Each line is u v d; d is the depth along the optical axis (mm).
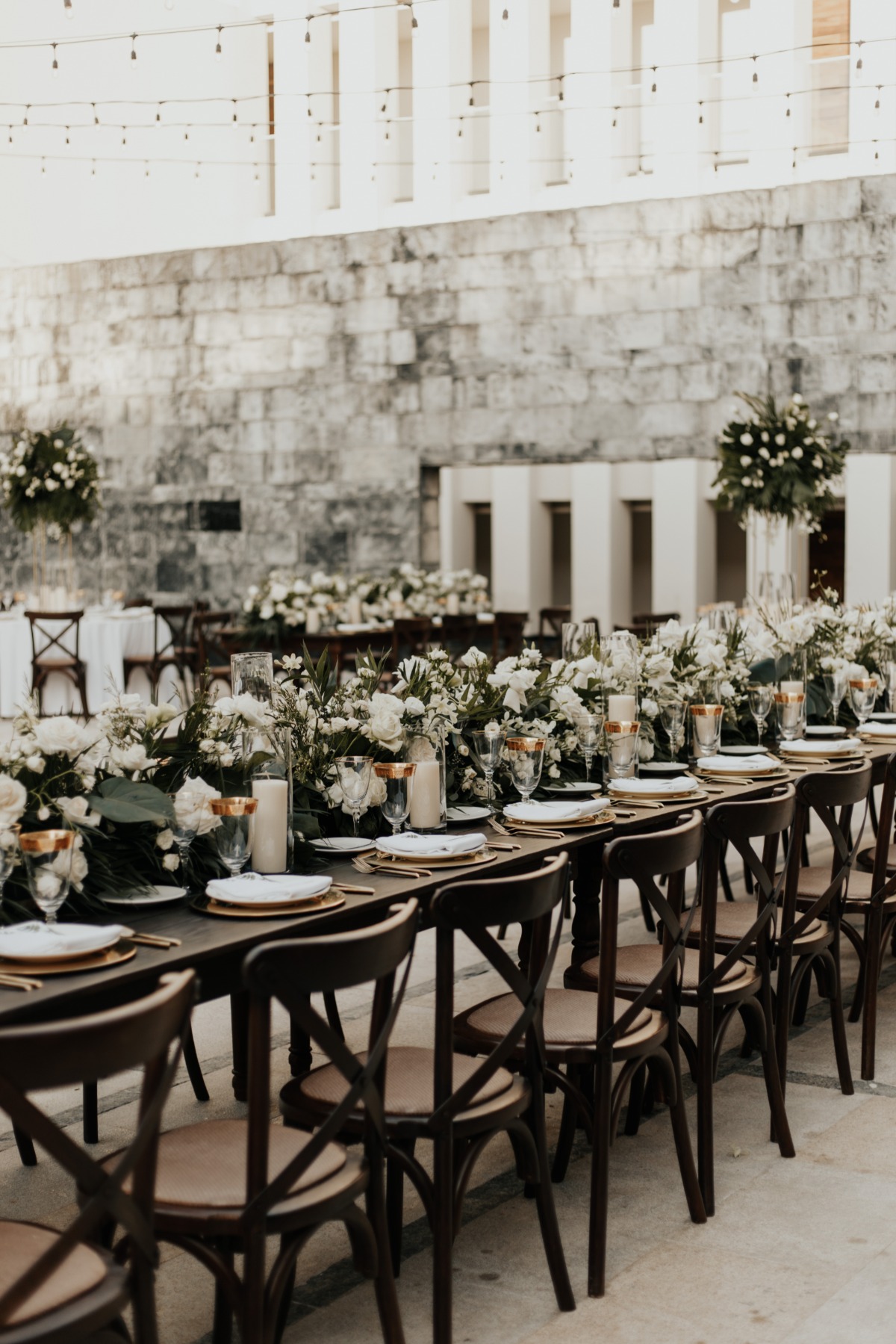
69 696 11180
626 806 3846
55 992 2145
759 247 11156
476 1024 2990
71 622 11102
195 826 2807
